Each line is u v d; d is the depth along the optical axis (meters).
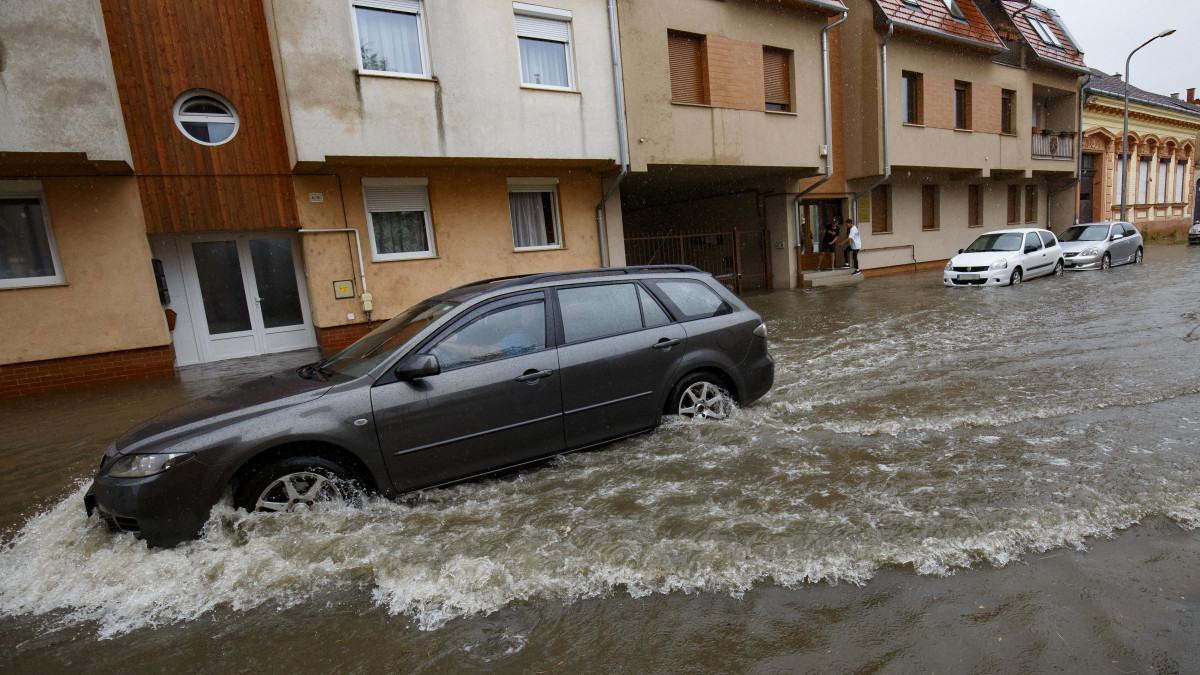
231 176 9.81
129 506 3.24
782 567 2.91
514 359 4.16
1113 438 4.35
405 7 10.19
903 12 17.92
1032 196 26.42
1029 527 3.14
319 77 9.50
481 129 10.83
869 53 17.52
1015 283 15.26
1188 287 12.67
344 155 9.73
